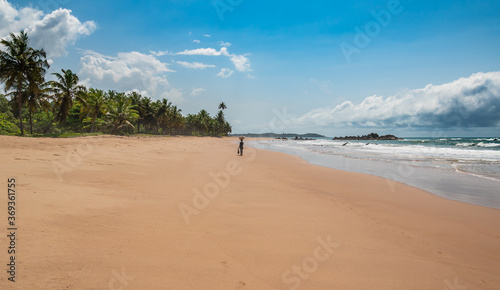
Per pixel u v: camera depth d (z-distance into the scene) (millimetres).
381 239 5102
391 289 3324
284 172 15156
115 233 4176
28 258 3023
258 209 6629
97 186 7398
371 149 44719
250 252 4062
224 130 180000
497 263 4422
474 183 12602
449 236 5648
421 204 8562
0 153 11188
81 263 3123
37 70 34281
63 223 4242
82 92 44375
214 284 3057
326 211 6863
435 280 3656
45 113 53344
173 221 5121
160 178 9750
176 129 116000
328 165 19688
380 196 9594
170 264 3406
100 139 27484
